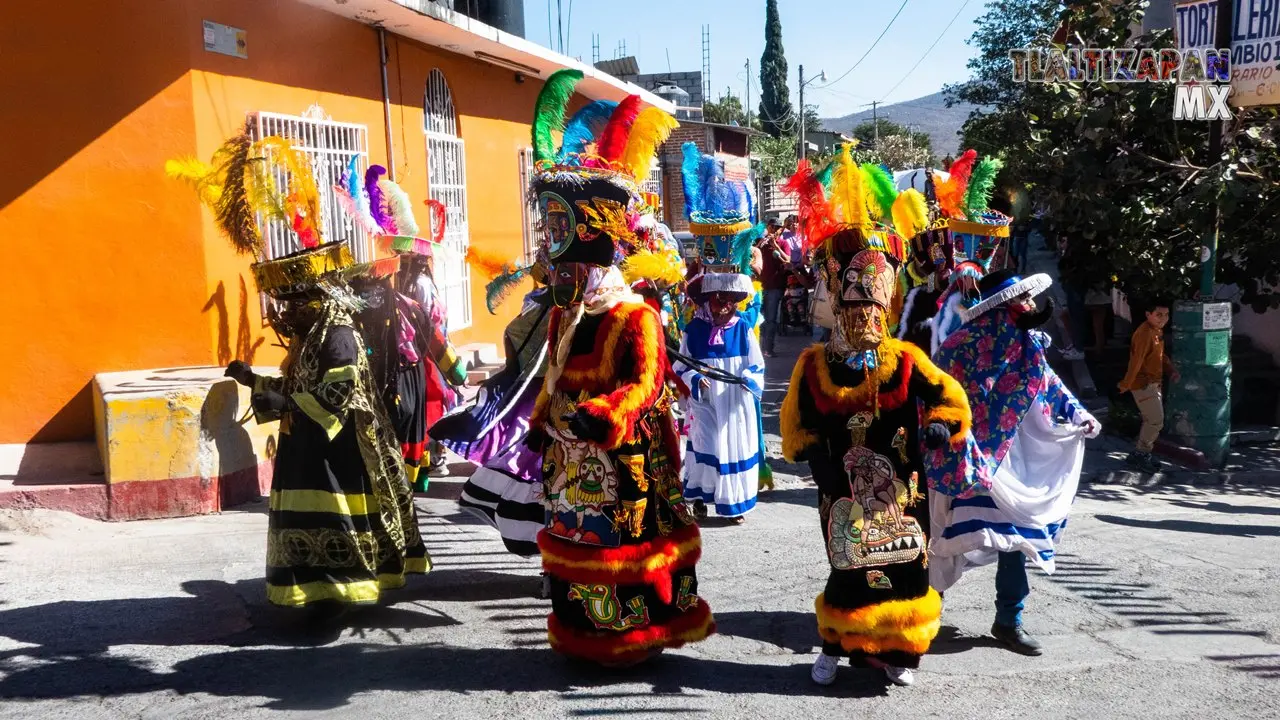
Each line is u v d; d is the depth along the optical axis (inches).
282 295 187.0
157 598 206.5
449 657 183.0
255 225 201.0
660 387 167.8
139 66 296.4
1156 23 514.0
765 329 617.9
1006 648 191.2
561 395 174.1
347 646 187.0
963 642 194.7
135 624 193.2
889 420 170.1
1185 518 302.5
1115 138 389.7
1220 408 376.8
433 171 474.3
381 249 280.4
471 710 161.8
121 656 178.9
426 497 302.5
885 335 169.5
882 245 170.1
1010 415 192.2
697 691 170.2
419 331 282.5
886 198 189.6
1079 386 478.6
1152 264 379.9
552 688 170.6
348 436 187.2
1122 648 191.5
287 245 336.5
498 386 207.5
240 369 187.8
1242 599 219.6
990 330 196.1
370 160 412.5
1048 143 392.8
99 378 288.5
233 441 275.6
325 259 186.2
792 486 330.6
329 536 183.9
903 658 167.6
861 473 169.0
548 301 194.1
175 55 300.4
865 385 168.4
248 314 327.6
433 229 293.1
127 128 296.8
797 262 608.7
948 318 202.5
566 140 191.6
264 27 340.5
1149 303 402.3
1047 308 195.0
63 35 290.8
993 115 650.8
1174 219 373.4
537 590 220.1
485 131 539.5
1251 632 199.9
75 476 267.9
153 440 261.6
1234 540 273.6
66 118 293.0
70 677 169.9
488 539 259.6
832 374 170.9
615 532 169.9
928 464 186.5
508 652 185.9
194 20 305.1
